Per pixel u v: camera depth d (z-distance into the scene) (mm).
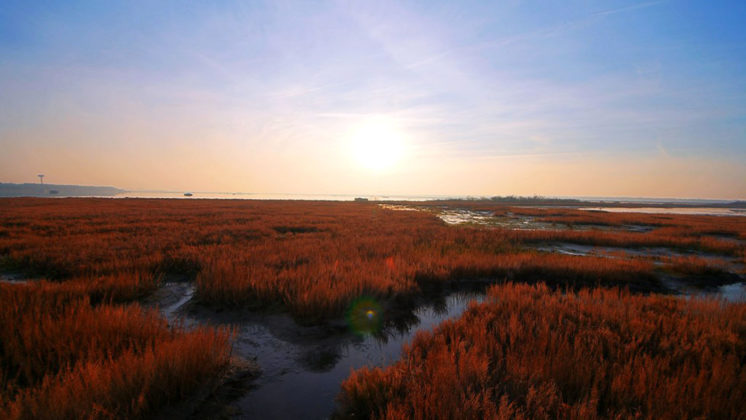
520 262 9719
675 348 4426
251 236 15844
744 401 3135
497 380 3625
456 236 16781
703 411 2988
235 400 3514
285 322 5754
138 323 4625
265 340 5098
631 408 3129
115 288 6500
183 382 3381
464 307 6930
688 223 30047
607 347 4496
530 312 5750
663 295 7621
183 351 3676
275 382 3932
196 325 5562
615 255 13430
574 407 2975
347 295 6281
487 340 4500
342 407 3418
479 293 7891
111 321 4391
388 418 2830
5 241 11492
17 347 3678
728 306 6184
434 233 18078
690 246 15938
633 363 3959
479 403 3053
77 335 4012
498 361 3912
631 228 26594
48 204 38031
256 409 3369
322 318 5910
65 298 5738
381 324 5848
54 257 9391
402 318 6188
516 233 17938
